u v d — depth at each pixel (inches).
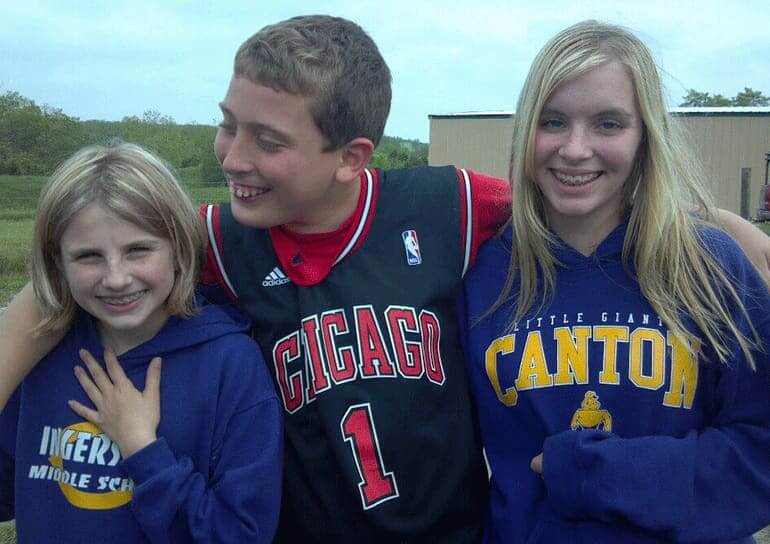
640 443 70.3
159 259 71.0
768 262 83.0
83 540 70.7
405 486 73.8
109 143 76.4
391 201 79.5
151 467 68.8
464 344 80.4
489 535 79.2
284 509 76.8
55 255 71.6
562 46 73.0
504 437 78.5
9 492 80.6
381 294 75.7
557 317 76.4
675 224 74.0
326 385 73.7
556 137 73.5
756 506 71.6
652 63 74.1
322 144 70.4
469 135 1010.1
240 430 72.0
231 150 70.1
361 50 73.3
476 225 81.2
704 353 74.0
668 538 70.9
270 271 77.7
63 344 76.3
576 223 78.0
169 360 74.4
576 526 73.2
